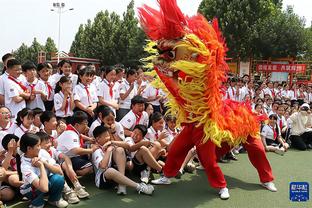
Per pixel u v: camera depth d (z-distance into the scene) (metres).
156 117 4.79
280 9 20.66
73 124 4.21
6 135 3.62
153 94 6.49
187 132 4.12
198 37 3.64
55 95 5.00
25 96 4.73
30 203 3.53
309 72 16.80
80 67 5.35
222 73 3.85
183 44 3.58
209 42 3.62
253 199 4.00
